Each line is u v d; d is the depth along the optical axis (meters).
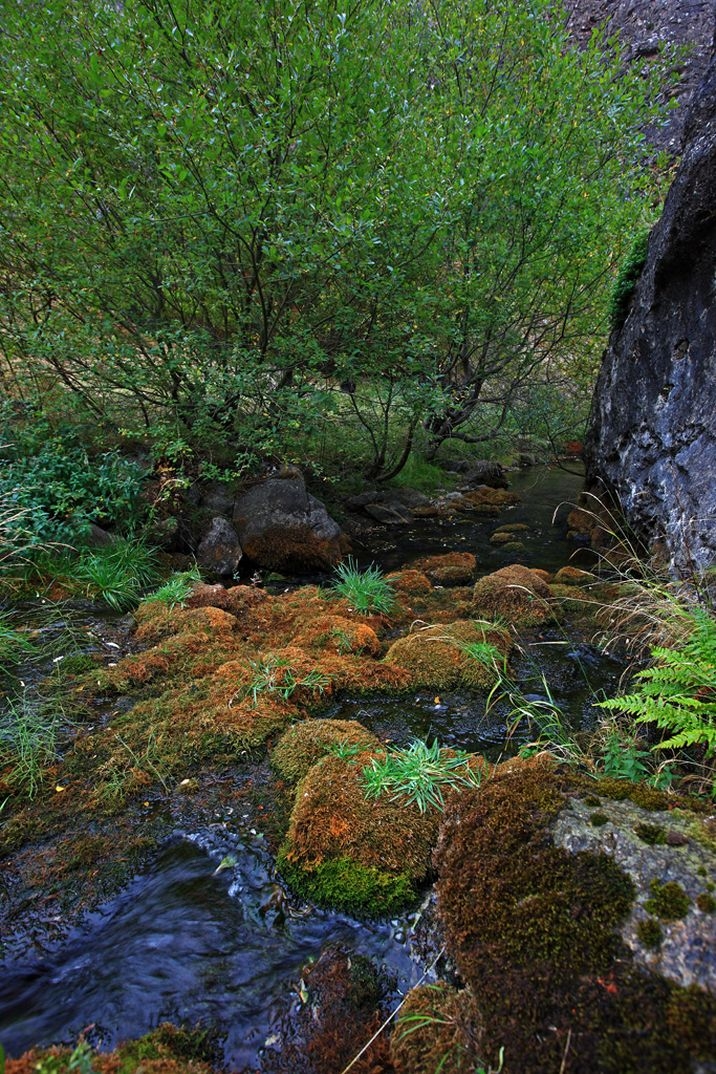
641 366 5.24
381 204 5.02
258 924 1.78
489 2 7.00
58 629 3.63
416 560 5.91
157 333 4.99
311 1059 1.41
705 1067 0.97
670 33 14.12
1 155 4.65
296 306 6.04
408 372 6.52
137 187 5.00
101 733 2.66
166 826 2.16
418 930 1.70
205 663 3.29
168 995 1.57
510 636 3.76
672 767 2.27
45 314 5.28
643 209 7.40
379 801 2.11
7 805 2.22
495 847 1.48
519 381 8.69
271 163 4.89
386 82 5.60
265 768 2.47
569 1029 1.08
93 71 4.40
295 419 5.52
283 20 5.00
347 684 3.14
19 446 4.91
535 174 6.25
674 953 1.14
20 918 1.79
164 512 5.37
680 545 3.91
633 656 3.51
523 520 7.65
